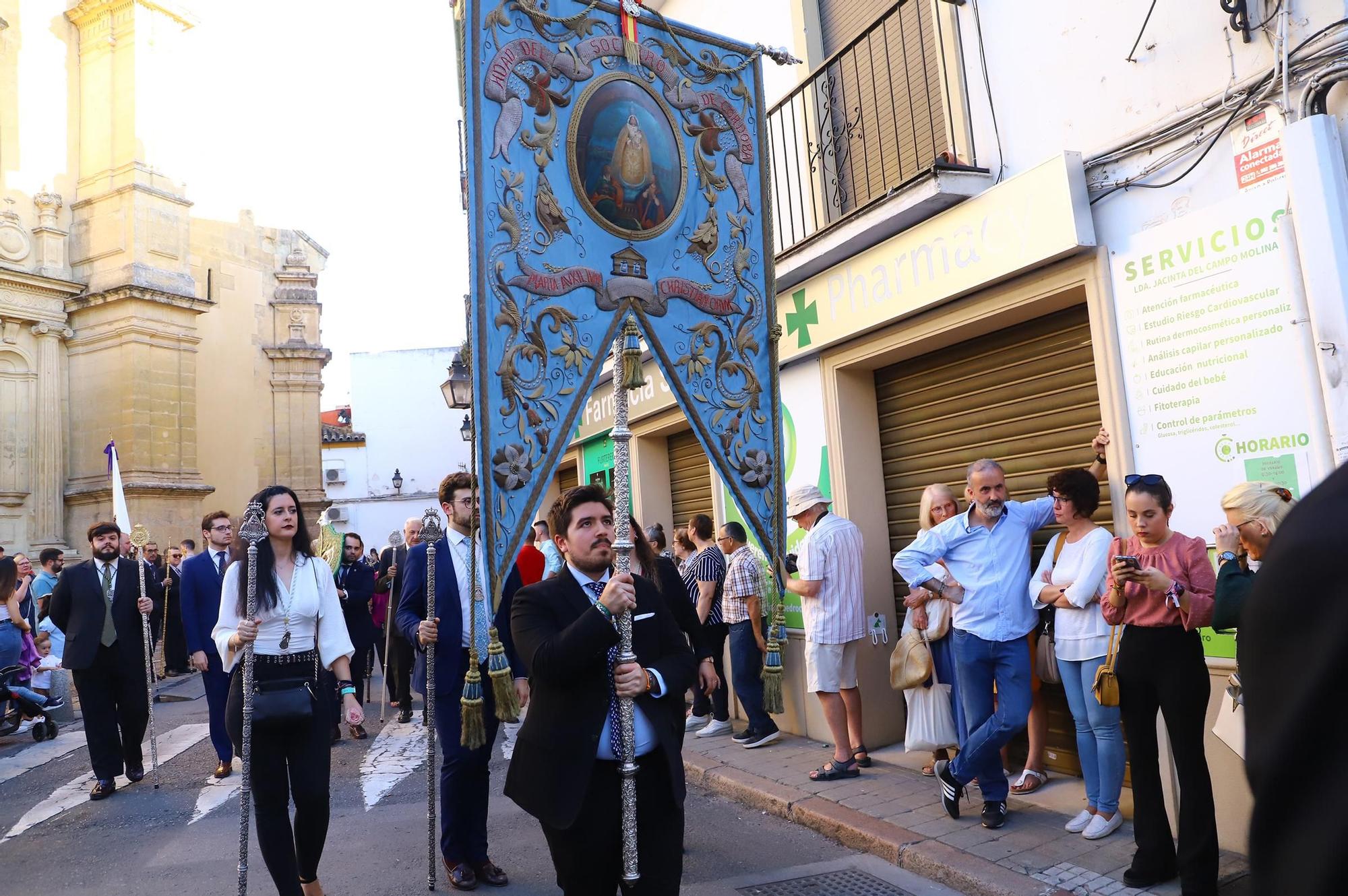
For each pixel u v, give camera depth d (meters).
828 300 6.83
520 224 3.88
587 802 2.93
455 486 4.96
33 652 10.20
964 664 4.95
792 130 7.88
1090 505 4.70
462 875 4.55
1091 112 5.01
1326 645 0.71
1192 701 3.80
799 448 7.50
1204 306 4.37
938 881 4.42
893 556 7.04
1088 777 4.72
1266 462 4.11
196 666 7.20
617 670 2.94
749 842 5.18
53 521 20.56
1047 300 5.29
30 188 20.94
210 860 5.26
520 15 3.97
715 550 7.89
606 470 11.93
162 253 21.25
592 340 4.02
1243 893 3.82
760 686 7.17
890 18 6.97
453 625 4.73
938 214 5.86
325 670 4.17
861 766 6.21
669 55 4.39
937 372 6.56
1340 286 3.75
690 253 4.36
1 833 6.04
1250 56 4.21
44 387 20.66
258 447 25.97
